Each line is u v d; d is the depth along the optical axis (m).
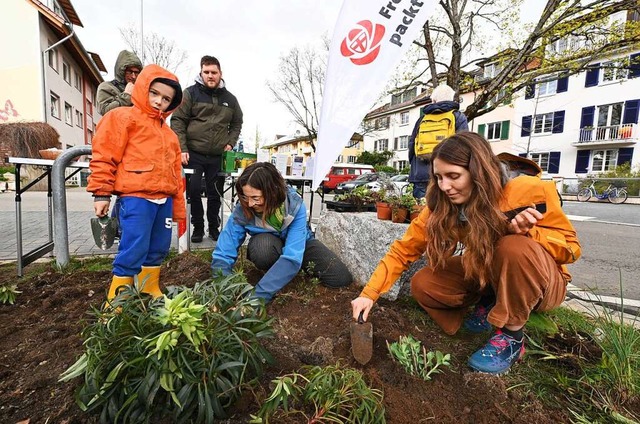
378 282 1.70
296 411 1.09
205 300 1.23
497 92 6.95
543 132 22.77
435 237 1.58
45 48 14.46
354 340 1.49
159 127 2.05
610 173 18.44
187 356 1.09
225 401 1.16
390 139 35.19
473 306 2.14
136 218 1.91
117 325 1.12
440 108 3.57
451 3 6.84
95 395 1.07
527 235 1.46
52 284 2.31
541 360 1.65
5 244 3.66
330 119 3.07
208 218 4.04
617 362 1.48
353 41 3.01
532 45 6.31
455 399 1.33
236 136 3.99
